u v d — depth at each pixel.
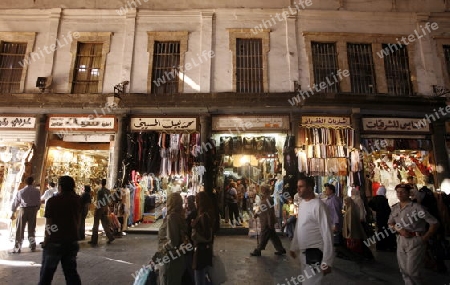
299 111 10.95
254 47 11.90
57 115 11.08
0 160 11.48
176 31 11.79
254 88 11.52
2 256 6.54
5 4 11.99
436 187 10.74
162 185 11.77
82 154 13.05
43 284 3.79
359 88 11.66
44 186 10.89
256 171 11.55
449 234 8.26
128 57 11.55
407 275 4.10
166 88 11.59
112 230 9.24
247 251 7.39
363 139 11.16
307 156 10.69
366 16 12.05
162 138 10.79
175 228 3.68
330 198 7.11
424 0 12.32
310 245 3.36
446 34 12.04
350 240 6.79
